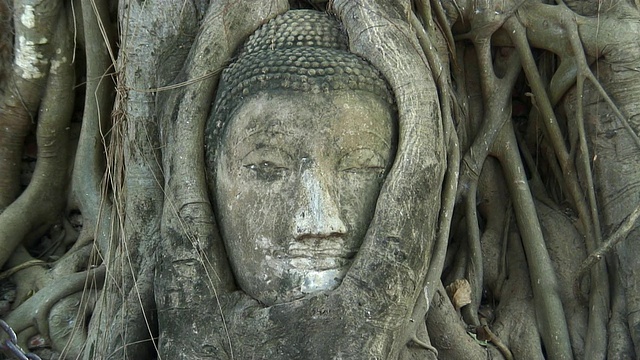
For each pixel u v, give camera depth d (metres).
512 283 4.39
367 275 3.50
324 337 3.43
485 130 4.53
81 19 4.83
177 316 3.61
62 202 4.84
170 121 3.82
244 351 3.49
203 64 3.78
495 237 4.52
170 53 4.07
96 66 4.71
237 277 3.68
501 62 4.69
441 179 3.74
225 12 3.82
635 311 4.05
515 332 4.21
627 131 4.28
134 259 3.99
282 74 3.61
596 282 4.20
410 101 3.68
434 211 3.71
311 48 3.73
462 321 4.15
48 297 4.34
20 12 4.68
